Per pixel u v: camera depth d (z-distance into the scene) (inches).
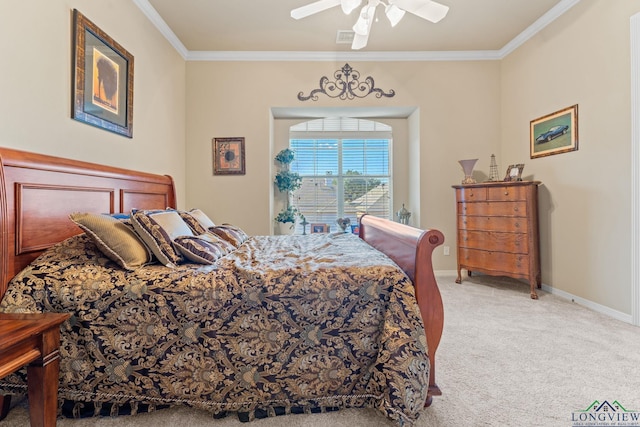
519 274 129.3
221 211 159.5
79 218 61.1
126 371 53.0
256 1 115.9
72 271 55.7
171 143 140.6
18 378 52.2
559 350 79.4
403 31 139.0
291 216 175.8
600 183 107.7
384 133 191.6
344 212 194.4
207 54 155.8
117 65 97.7
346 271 56.4
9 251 55.7
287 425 52.7
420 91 162.6
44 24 70.1
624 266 99.8
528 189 127.5
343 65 160.9
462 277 160.7
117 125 97.7
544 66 132.8
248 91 159.0
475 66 162.6
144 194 106.1
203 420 53.9
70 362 52.6
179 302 53.4
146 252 63.6
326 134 191.5
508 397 60.1
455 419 53.8
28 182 60.3
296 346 54.1
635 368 70.6
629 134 97.7
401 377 49.2
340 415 54.9
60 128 74.9
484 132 163.2
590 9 110.7
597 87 108.3
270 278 55.3
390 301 54.1
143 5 113.3
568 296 122.3
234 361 53.5
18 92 64.0
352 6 84.2
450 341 84.8
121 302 53.2
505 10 123.9
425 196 164.9
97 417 53.9
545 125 132.6
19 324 42.9
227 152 158.9
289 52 156.9
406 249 63.3
